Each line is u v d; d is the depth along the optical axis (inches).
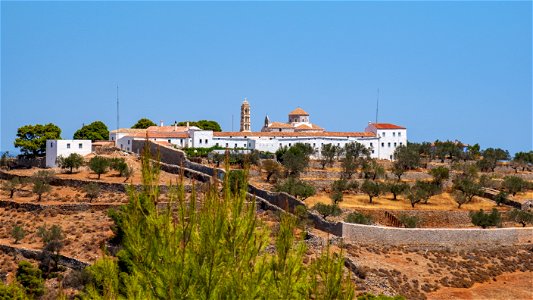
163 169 6289.4
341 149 7677.2
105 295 1214.3
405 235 4722.0
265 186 5940.0
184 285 1153.4
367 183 5984.3
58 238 4224.9
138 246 1204.5
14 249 4109.3
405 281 4072.3
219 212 1200.8
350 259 4143.7
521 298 4005.9
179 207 1224.2
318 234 4623.5
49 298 3213.6
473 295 4025.6
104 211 5059.1
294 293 1232.8
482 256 4709.6
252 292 1176.2
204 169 6087.6
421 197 5915.4
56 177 5940.0
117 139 7554.1
